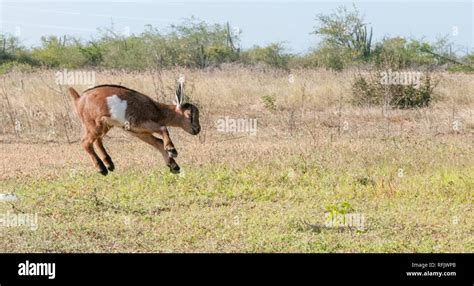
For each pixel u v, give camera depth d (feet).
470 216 36.35
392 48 114.42
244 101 77.97
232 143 56.24
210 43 135.85
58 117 63.67
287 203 38.93
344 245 31.48
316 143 53.01
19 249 30.76
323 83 83.25
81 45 135.74
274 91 80.23
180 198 39.32
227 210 37.11
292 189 41.47
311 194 40.52
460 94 79.10
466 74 100.01
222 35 137.28
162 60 118.32
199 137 57.21
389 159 48.14
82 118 37.47
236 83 83.82
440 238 32.91
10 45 138.41
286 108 75.97
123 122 36.58
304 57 134.72
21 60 134.51
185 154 50.01
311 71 94.99
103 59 129.70
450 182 41.68
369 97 75.92
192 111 38.55
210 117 69.36
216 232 33.24
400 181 42.83
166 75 83.82
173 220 35.09
